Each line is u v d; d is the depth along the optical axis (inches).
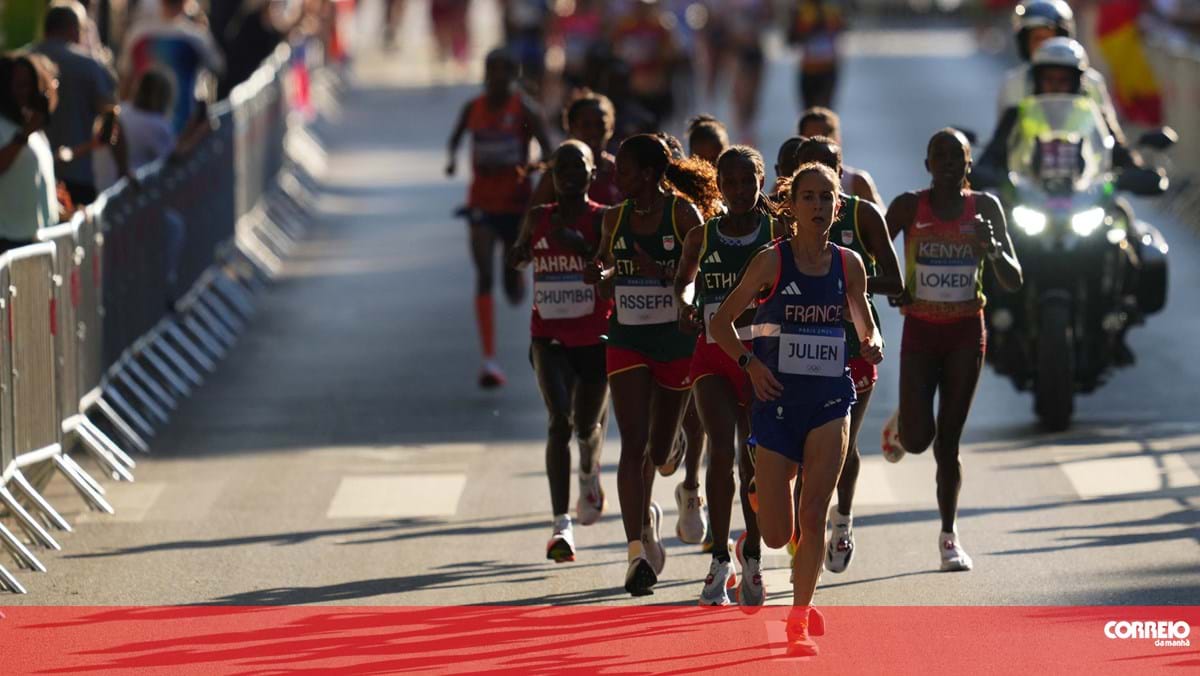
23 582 1339.8
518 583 1320.1
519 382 2063.2
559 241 1357.0
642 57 3449.8
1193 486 1556.3
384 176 3750.0
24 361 1449.3
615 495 1576.0
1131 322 1844.2
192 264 2271.2
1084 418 1830.7
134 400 1910.7
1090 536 1413.6
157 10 2497.5
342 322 2420.0
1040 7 1873.8
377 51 6156.5
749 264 1138.0
